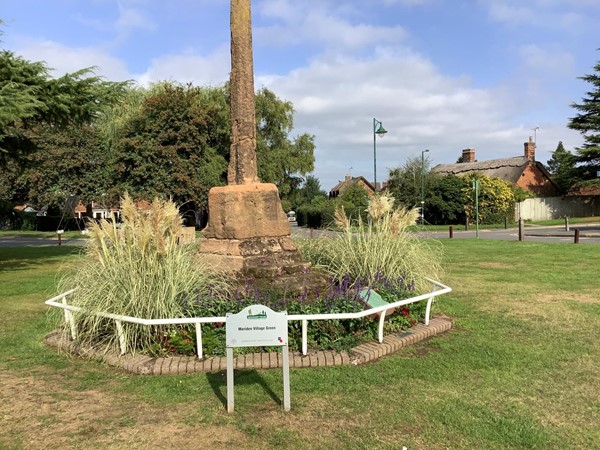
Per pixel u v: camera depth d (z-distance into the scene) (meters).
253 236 6.84
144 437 3.55
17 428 3.72
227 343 3.81
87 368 5.02
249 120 7.14
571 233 27.00
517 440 3.44
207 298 5.62
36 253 18.66
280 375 4.64
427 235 8.45
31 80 14.01
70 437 3.57
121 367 4.97
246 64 7.07
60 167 40.88
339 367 4.86
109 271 5.55
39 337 6.22
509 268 12.12
